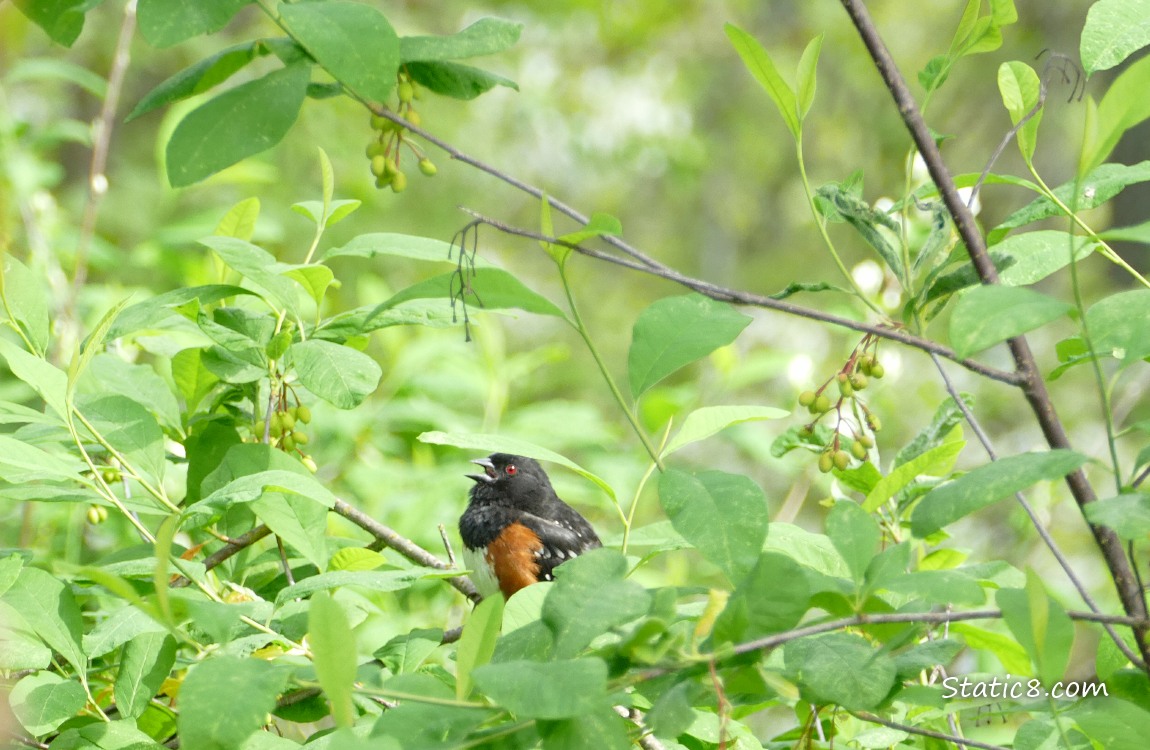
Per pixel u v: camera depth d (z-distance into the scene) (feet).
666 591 10.53
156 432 17.49
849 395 14.92
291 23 11.85
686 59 84.43
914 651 12.39
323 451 29.01
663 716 9.94
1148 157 60.29
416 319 18.61
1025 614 10.11
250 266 17.37
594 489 30.50
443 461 31.17
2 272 17.13
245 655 14.37
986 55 71.36
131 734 13.60
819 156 81.61
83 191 57.21
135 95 66.49
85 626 18.13
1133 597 12.00
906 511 17.84
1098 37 14.29
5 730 12.96
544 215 12.25
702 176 83.66
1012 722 20.71
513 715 10.44
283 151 59.98
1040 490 26.86
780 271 79.25
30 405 26.22
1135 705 11.94
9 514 25.89
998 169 70.33
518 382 50.08
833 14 78.69
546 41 83.25
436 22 73.72
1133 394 38.75
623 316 78.43
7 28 15.19
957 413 17.13
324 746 12.56
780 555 10.50
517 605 13.46
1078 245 15.10
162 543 9.82
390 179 14.03
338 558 16.80
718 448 59.11
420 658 15.03
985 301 10.03
